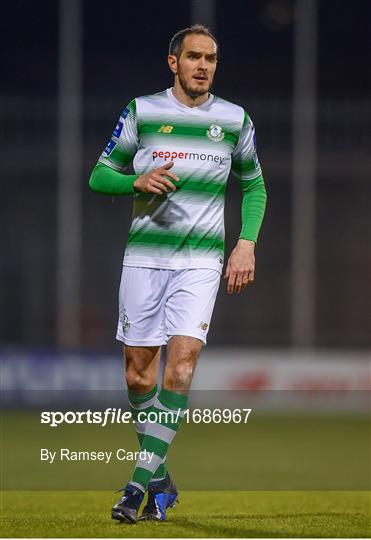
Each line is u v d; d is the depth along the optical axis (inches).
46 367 2647.6
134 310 797.2
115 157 801.6
